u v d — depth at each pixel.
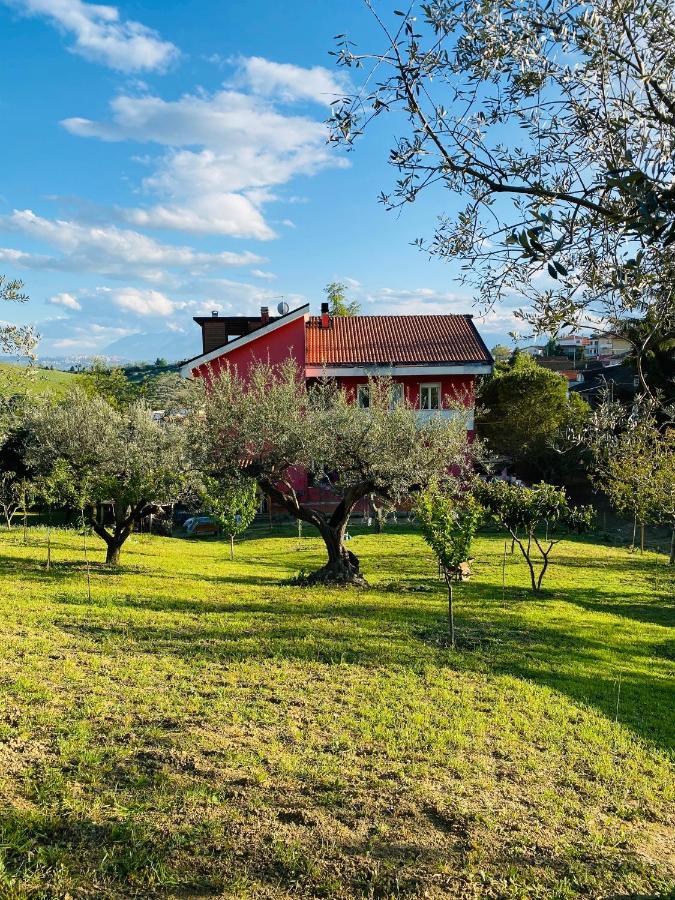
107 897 3.67
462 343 30.56
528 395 30.20
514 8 3.72
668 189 2.93
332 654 9.01
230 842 4.28
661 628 12.69
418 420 14.64
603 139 3.81
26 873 3.74
